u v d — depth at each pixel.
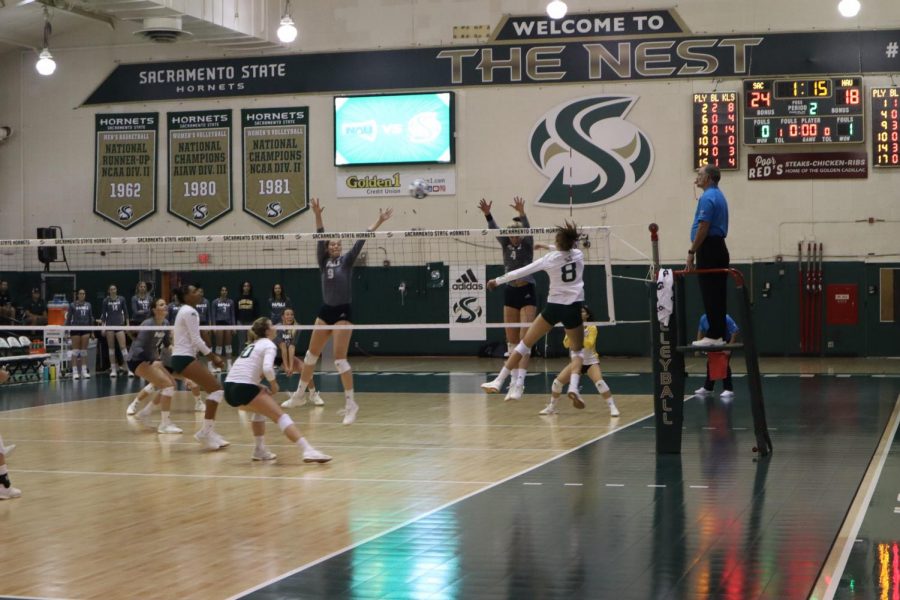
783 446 11.02
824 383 18.23
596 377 14.13
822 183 24.16
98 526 7.56
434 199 26.05
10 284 27.16
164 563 6.43
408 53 26.03
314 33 26.48
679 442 10.60
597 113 25.22
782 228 24.34
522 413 14.73
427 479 9.42
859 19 23.95
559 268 11.84
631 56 25.05
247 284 25.66
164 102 27.33
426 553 6.58
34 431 13.23
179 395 18.28
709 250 10.44
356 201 26.39
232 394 10.54
